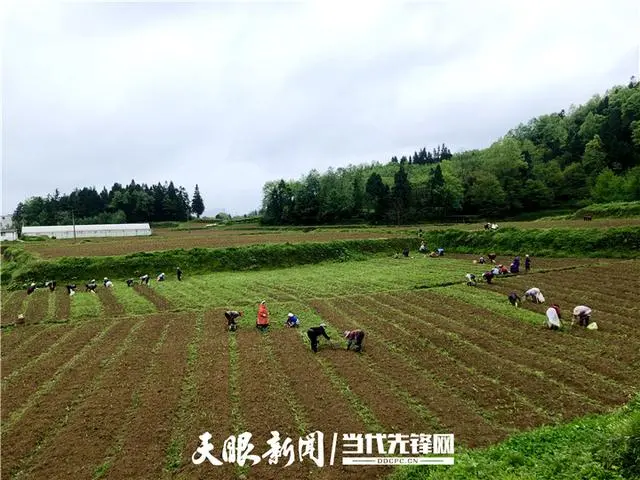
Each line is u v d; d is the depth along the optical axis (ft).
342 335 81.61
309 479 40.75
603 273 121.60
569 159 408.67
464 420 49.08
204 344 78.43
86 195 564.30
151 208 536.42
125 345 79.61
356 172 477.36
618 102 455.63
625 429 33.68
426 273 140.67
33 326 94.84
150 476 41.65
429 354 69.41
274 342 78.43
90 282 142.92
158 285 139.23
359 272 150.30
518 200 361.10
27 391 61.21
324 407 53.36
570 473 32.17
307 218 401.90
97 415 53.42
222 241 213.87
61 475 42.16
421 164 648.79
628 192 280.31
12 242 288.92
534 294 98.02
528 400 52.95
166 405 55.11
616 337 72.64
